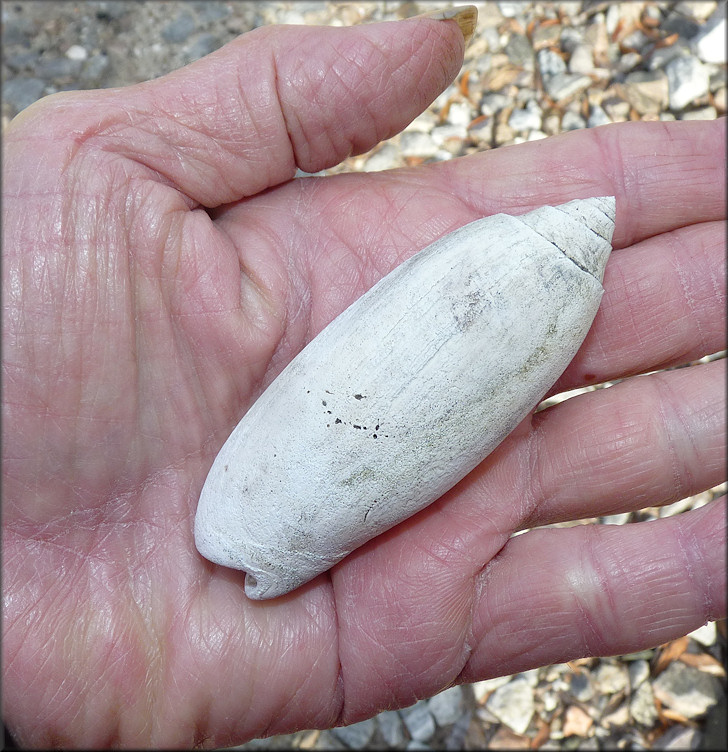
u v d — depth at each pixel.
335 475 0.10
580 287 0.10
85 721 0.11
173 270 0.11
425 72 0.12
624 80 0.22
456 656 0.11
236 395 0.12
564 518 0.12
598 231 0.10
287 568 0.10
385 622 0.11
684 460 0.11
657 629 0.11
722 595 0.10
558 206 0.10
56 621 0.11
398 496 0.10
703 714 0.16
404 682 0.11
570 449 0.11
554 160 0.13
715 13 0.22
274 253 0.12
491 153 0.13
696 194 0.12
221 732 0.12
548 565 0.11
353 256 0.12
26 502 0.11
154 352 0.11
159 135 0.11
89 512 0.11
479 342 0.10
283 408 0.10
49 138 0.11
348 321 0.10
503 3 0.23
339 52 0.11
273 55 0.11
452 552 0.11
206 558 0.11
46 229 0.11
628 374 0.12
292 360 0.11
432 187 0.13
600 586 0.11
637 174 0.12
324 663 0.11
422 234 0.12
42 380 0.11
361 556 0.11
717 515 0.10
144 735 0.11
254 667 0.11
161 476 0.12
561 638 0.11
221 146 0.11
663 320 0.12
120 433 0.11
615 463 0.11
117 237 0.11
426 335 0.10
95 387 0.11
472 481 0.11
